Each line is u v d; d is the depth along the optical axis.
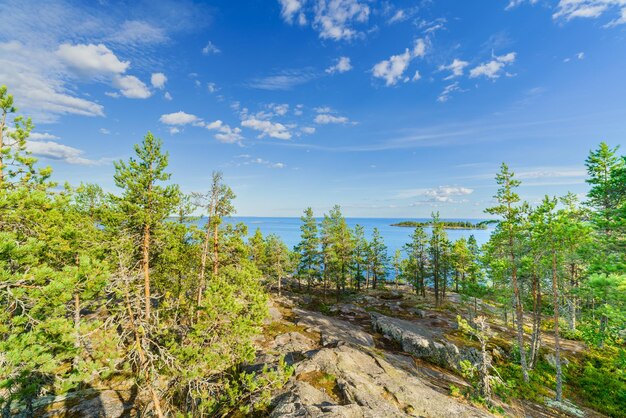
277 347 22.19
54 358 9.16
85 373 9.09
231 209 23.64
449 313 41.66
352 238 56.25
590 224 21.58
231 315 12.43
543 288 25.94
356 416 11.46
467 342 30.03
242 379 11.99
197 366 11.23
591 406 20.80
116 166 17.98
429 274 51.66
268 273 47.62
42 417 13.77
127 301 9.74
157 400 10.02
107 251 17.20
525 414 17.16
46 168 13.68
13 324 9.32
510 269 26.45
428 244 51.69
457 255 49.88
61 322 9.00
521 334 24.11
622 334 19.05
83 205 23.09
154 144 18.81
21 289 8.53
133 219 18.06
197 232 22.81
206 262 23.45
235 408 12.65
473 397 16.77
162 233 19.05
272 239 49.81
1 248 8.01
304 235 46.97
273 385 12.96
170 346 11.16
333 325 30.12
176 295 21.25
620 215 19.64
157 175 18.94
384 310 43.19
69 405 14.75
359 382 15.08
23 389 8.82
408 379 17.42
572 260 21.44
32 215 11.73
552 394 21.67
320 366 16.77
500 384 17.52
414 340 28.05
